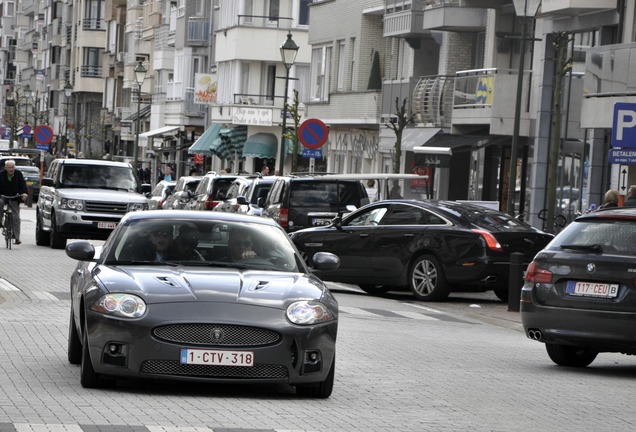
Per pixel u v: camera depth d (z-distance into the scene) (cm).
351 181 6259
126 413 2197
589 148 7781
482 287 5125
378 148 11231
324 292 2542
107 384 2491
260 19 14875
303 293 2486
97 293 2445
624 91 6900
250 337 2380
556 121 6662
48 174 7900
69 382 2555
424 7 10344
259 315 2391
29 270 5791
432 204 5241
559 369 3231
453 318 4622
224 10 15475
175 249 2672
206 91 15750
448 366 3141
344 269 5400
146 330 2362
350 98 11675
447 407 2472
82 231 7294
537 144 8388
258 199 7081
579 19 7912
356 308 4731
